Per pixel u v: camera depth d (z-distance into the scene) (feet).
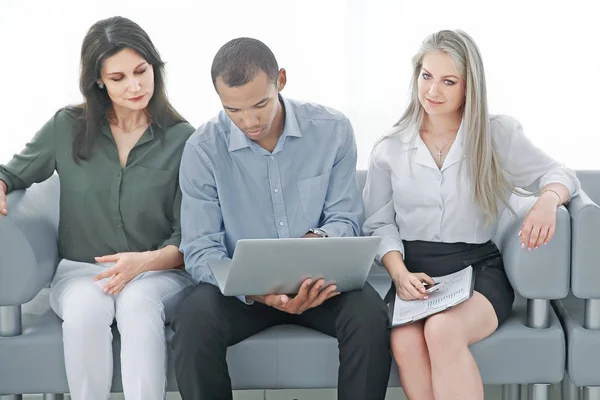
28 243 8.81
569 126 11.35
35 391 9.02
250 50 8.54
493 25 11.17
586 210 8.74
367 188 9.90
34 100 11.13
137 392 8.55
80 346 8.62
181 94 11.30
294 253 8.14
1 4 10.92
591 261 8.79
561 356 8.98
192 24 11.16
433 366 8.47
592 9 11.07
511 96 11.34
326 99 11.39
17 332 9.02
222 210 9.32
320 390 10.88
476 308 8.84
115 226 9.61
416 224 9.57
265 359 8.89
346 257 8.32
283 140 9.33
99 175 9.53
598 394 9.23
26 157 9.54
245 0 11.17
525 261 8.87
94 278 9.02
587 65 11.20
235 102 8.55
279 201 9.38
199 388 8.39
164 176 9.61
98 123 9.54
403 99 11.28
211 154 9.29
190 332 8.43
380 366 8.49
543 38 11.18
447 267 9.39
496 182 9.31
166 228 9.73
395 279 9.12
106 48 9.11
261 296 8.71
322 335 8.96
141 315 8.66
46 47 11.03
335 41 11.25
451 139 9.50
